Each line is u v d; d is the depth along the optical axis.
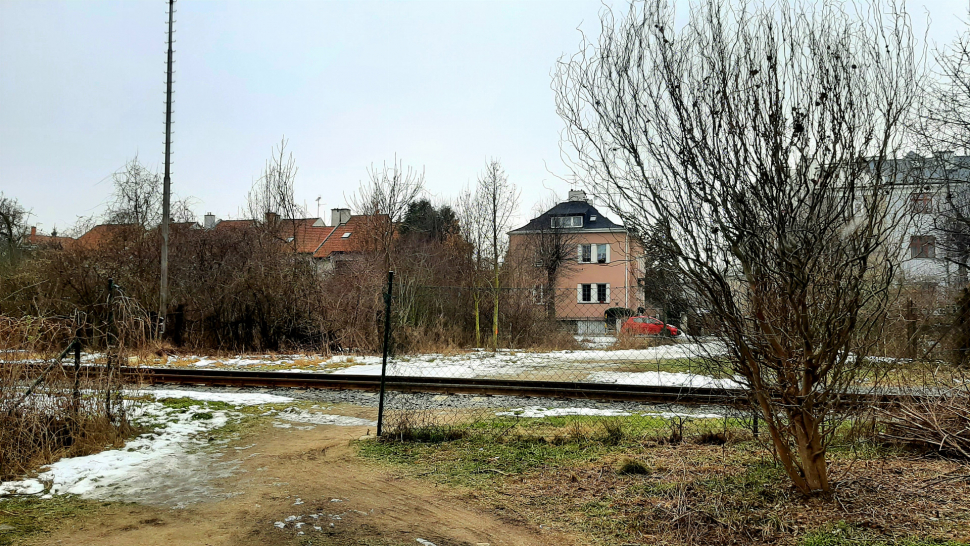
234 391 11.73
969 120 13.39
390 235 27.31
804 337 4.42
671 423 7.98
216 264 22.69
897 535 4.06
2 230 28.69
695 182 4.50
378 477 6.20
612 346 14.78
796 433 4.79
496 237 32.06
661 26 4.61
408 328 18.55
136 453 7.07
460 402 10.20
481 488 5.73
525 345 19.98
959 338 10.85
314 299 20.69
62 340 7.73
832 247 4.33
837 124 4.23
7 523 4.81
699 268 4.54
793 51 4.38
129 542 4.47
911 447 6.19
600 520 4.79
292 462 6.84
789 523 4.38
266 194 29.47
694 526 4.48
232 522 4.92
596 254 42.34
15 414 6.50
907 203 4.30
